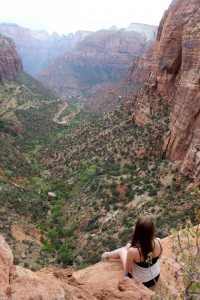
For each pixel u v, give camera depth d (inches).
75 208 2180.1
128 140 2753.4
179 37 2802.7
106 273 324.8
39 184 2957.7
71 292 252.1
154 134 2448.3
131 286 280.1
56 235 1913.1
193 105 1971.0
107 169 2527.1
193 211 1432.1
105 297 269.6
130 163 2461.9
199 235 248.4
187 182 1808.6
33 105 5861.2
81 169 2881.4
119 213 1846.7
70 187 2709.2
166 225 1445.6
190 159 1834.4
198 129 1939.0
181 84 2197.3
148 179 2069.4
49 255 1640.0
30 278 233.3
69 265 1574.8
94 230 1800.0
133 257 295.1
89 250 1609.3
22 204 2240.4
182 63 2571.4
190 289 224.2
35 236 1856.5
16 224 1856.5
